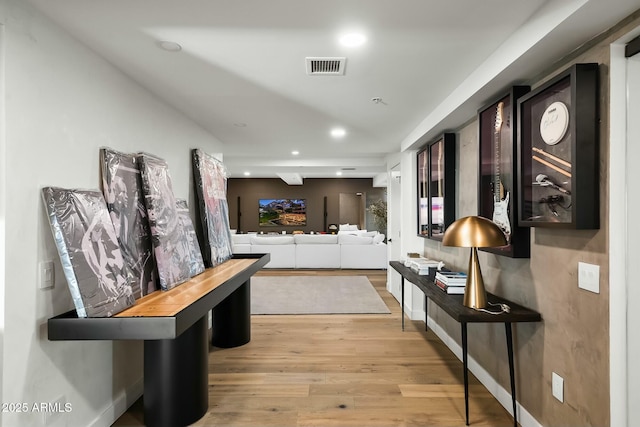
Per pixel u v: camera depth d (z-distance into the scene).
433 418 2.32
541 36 1.70
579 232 1.77
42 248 1.69
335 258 8.43
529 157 2.08
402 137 4.63
